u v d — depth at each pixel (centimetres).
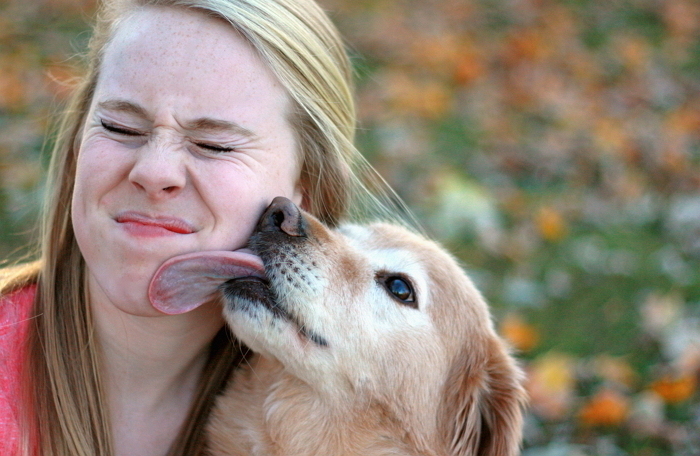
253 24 211
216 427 267
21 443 205
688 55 1010
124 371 231
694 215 639
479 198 603
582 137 777
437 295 285
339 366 255
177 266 199
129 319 218
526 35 997
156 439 247
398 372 270
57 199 234
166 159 193
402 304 273
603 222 640
